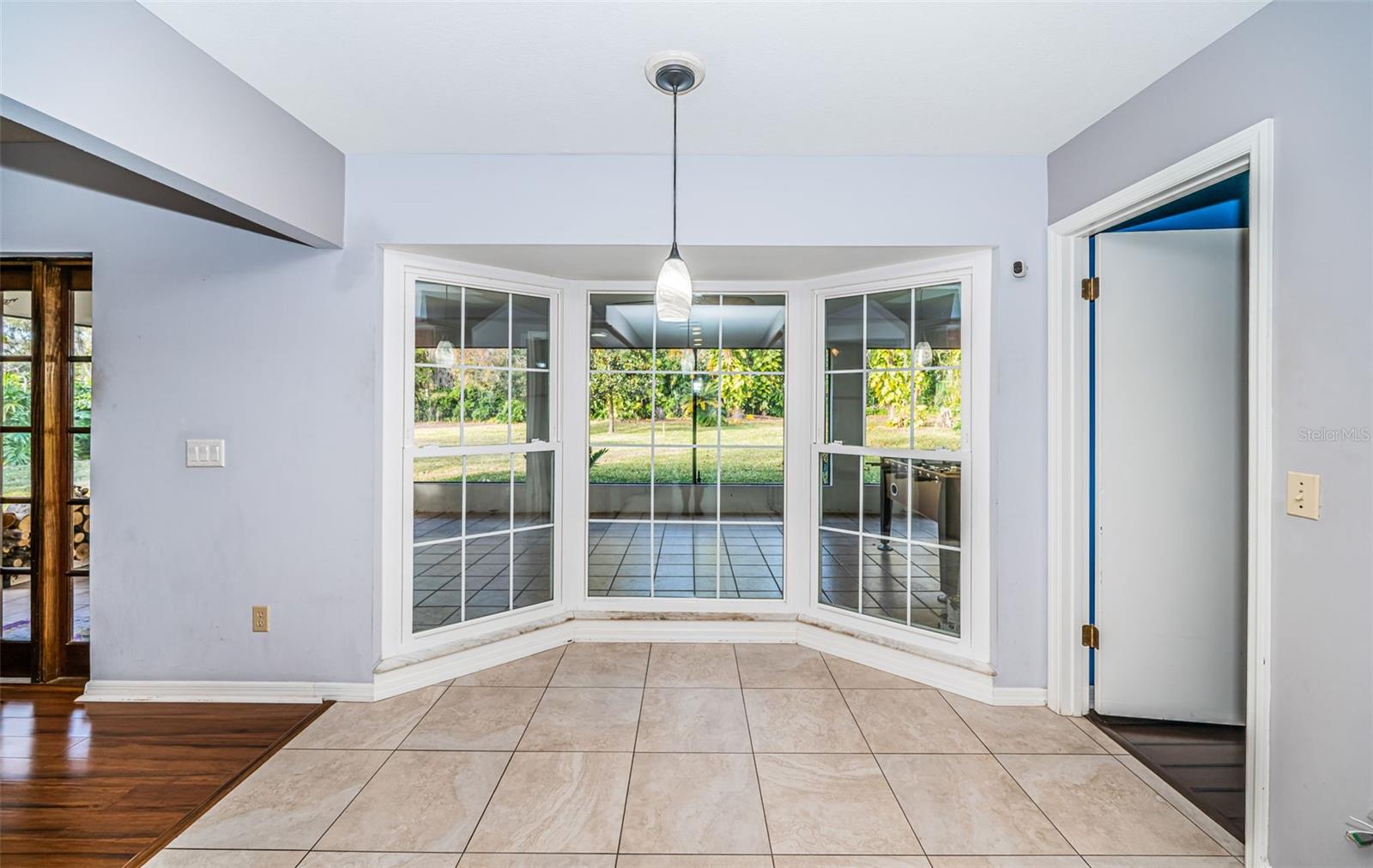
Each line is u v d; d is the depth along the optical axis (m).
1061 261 2.41
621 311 3.21
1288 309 1.47
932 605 2.76
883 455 2.89
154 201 2.49
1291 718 1.48
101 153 1.54
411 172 2.49
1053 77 1.90
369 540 2.51
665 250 2.60
